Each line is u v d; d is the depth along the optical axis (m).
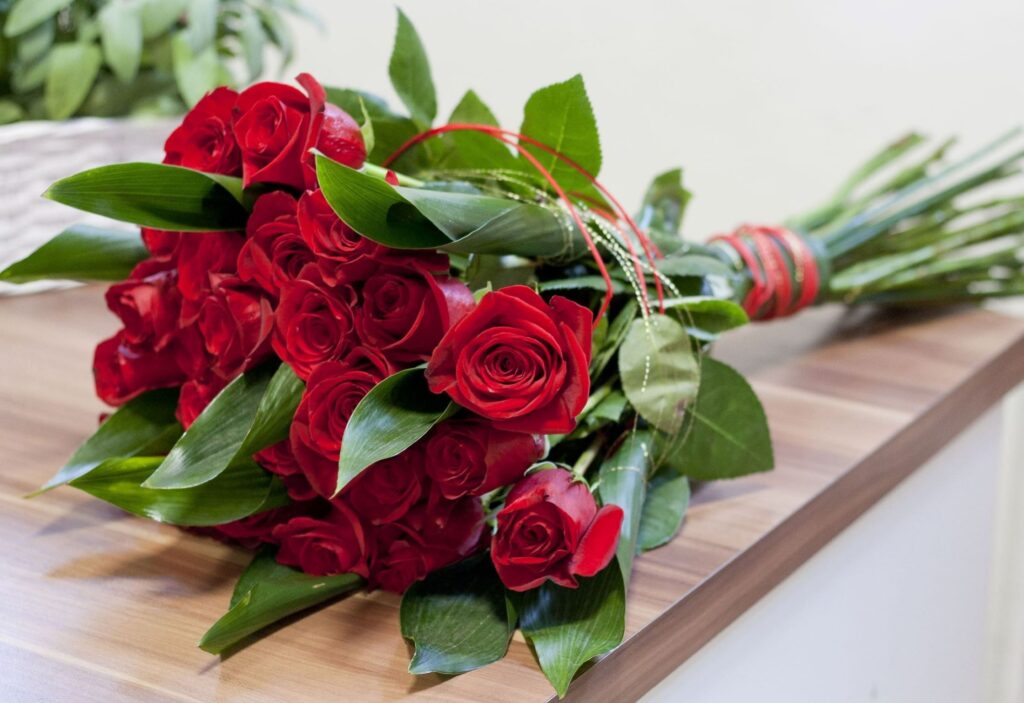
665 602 0.88
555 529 0.83
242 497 0.89
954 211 1.35
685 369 0.93
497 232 0.87
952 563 1.29
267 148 0.88
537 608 0.86
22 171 1.20
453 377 0.83
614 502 0.89
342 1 2.06
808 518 1.00
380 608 0.89
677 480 0.97
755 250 1.18
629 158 1.87
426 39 1.99
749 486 1.02
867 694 1.16
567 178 0.96
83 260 0.96
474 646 0.84
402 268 0.84
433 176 0.98
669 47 1.79
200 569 0.91
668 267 0.98
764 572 0.97
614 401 0.93
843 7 1.67
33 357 1.16
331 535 0.88
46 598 0.88
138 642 0.85
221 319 0.89
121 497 0.87
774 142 1.76
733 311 0.95
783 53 1.72
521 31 1.90
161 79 1.29
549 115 0.92
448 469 0.85
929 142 1.64
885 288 1.30
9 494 0.98
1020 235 1.39
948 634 1.30
